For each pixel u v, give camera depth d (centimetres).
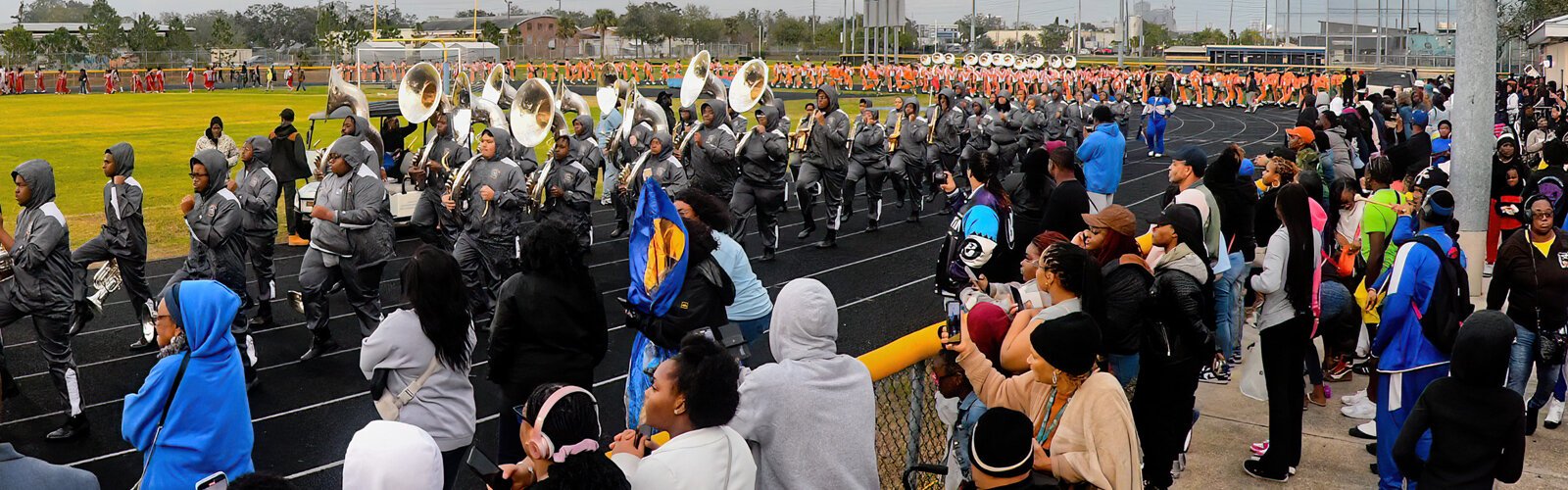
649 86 7062
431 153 1302
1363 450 729
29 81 6850
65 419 863
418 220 1299
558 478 345
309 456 791
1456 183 1109
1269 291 650
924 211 1903
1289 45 5794
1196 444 737
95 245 977
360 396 922
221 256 949
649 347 629
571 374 614
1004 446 405
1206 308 577
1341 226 898
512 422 618
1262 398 750
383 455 371
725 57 11475
